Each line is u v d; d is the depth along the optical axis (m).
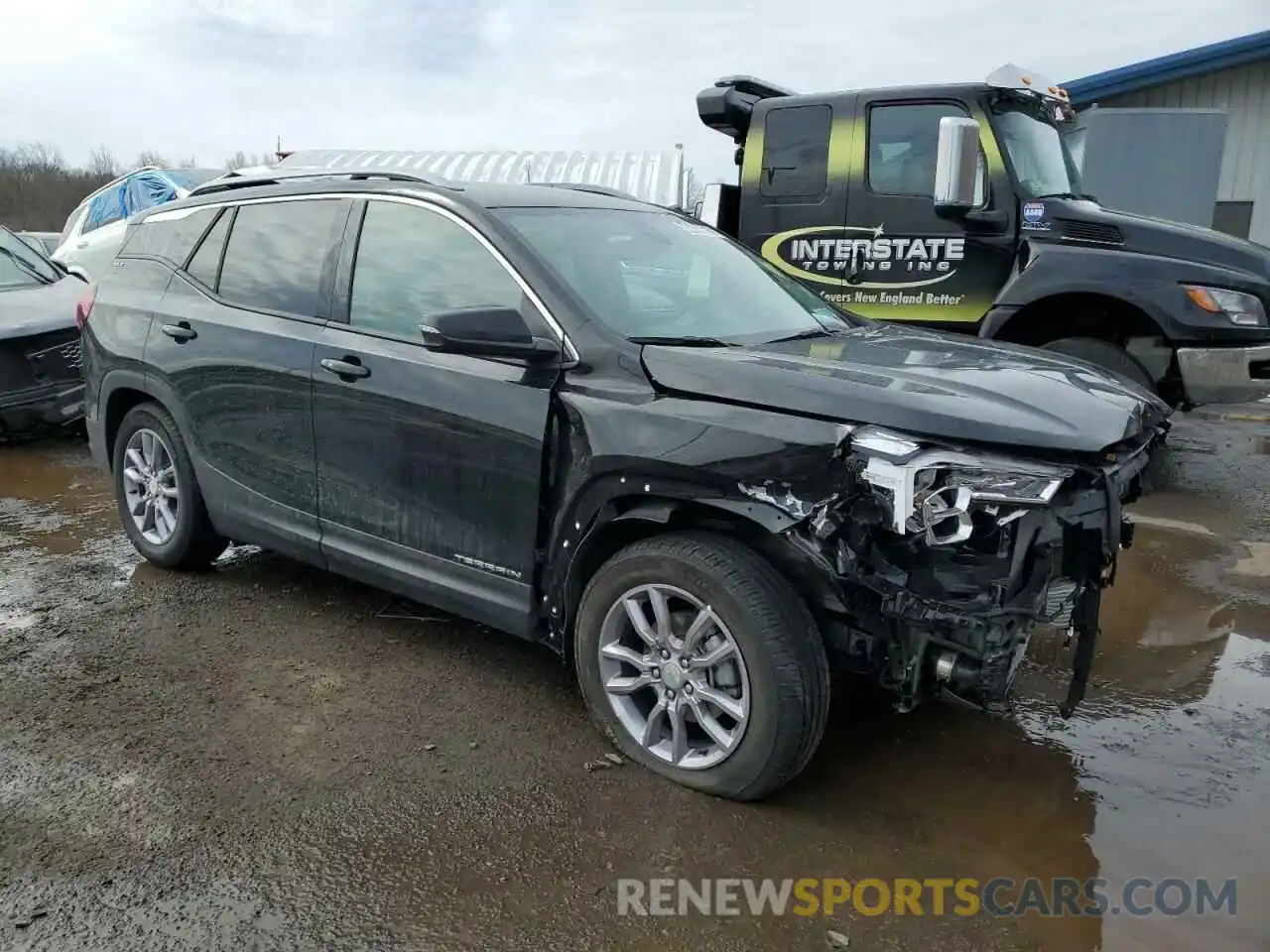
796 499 2.84
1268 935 2.54
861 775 3.26
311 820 3.00
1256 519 5.96
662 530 3.23
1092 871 2.79
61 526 5.98
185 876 2.75
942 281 6.73
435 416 3.63
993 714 3.67
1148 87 15.88
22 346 7.50
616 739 3.33
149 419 4.91
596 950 2.50
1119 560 5.27
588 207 4.11
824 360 3.26
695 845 2.90
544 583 3.48
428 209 3.85
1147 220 6.31
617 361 3.27
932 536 2.76
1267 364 6.03
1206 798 3.13
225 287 4.55
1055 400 2.99
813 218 7.09
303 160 13.57
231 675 3.95
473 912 2.62
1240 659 4.11
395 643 4.27
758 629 2.90
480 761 3.33
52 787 3.16
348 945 2.51
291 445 4.19
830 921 2.60
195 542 4.86
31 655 4.12
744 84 7.64
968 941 2.53
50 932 2.54
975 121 6.27
